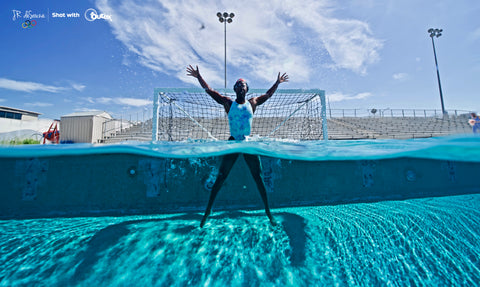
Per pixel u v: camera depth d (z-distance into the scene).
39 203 2.44
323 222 2.23
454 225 2.24
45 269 1.60
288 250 1.84
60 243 1.86
